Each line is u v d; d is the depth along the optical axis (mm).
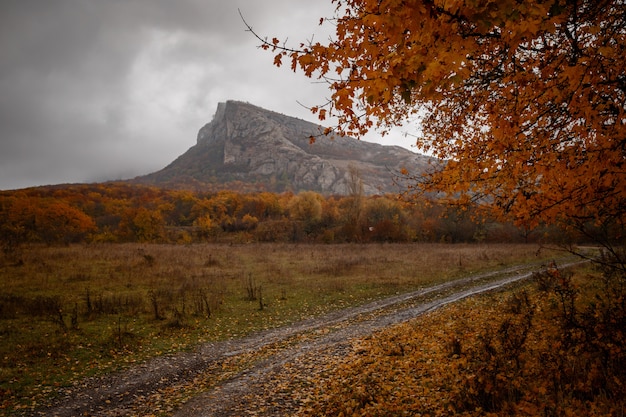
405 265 27344
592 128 3842
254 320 14484
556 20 2791
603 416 4078
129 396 8102
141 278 20859
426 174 5492
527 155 4254
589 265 17250
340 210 70438
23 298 15188
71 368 9453
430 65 2777
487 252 36375
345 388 7090
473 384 5473
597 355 5438
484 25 2645
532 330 7551
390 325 12641
